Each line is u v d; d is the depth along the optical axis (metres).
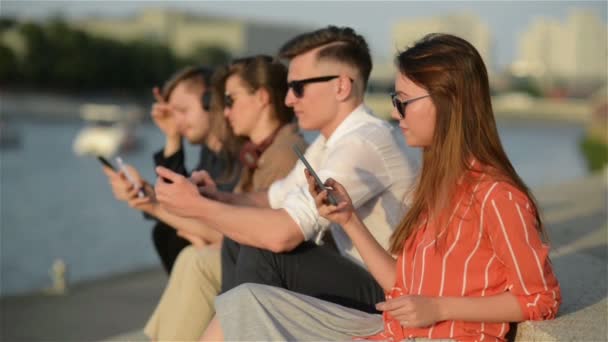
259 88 8.19
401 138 6.72
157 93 9.48
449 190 4.94
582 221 13.05
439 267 4.97
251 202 7.51
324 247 6.39
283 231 6.04
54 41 189.00
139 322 14.31
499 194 4.79
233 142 8.57
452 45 5.04
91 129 94.31
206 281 6.88
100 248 30.80
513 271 4.75
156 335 7.11
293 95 6.94
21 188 55.34
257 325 5.18
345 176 6.38
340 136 6.77
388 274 5.38
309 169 5.33
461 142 4.95
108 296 16.55
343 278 6.21
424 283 5.04
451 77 4.97
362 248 5.39
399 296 5.16
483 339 4.94
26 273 25.95
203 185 7.52
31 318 14.42
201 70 9.52
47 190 54.44
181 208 6.25
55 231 35.31
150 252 29.75
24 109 166.12
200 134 9.48
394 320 5.27
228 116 8.38
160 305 7.07
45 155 89.38
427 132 5.11
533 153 108.06
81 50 190.25
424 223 5.23
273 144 8.19
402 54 5.21
